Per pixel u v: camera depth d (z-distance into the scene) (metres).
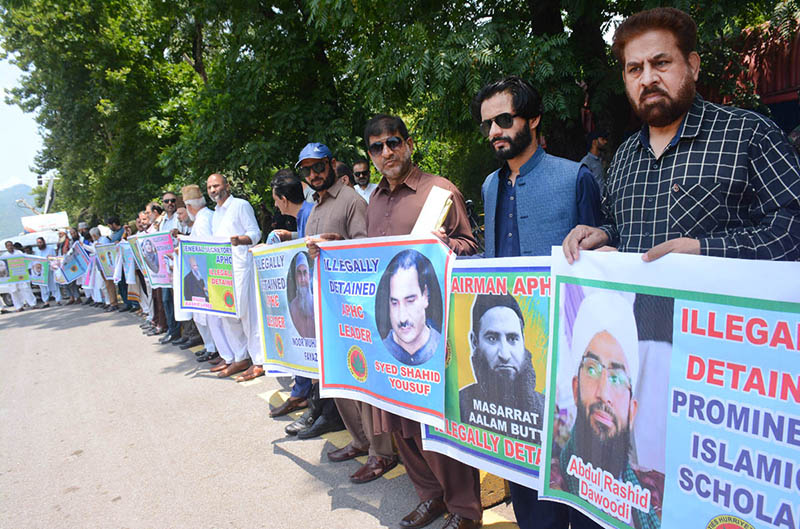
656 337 1.43
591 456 1.64
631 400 1.50
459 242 2.45
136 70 14.70
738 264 1.25
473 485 2.44
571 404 1.69
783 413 1.18
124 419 4.64
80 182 25.67
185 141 9.50
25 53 15.97
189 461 3.65
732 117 1.51
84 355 7.56
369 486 3.07
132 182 16.77
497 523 2.55
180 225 6.91
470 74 5.33
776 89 6.34
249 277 4.99
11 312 15.38
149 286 8.38
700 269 1.32
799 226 1.39
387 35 6.77
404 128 2.63
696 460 1.35
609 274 1.54
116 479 3.50
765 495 1.22
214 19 10.16
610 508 1.58
